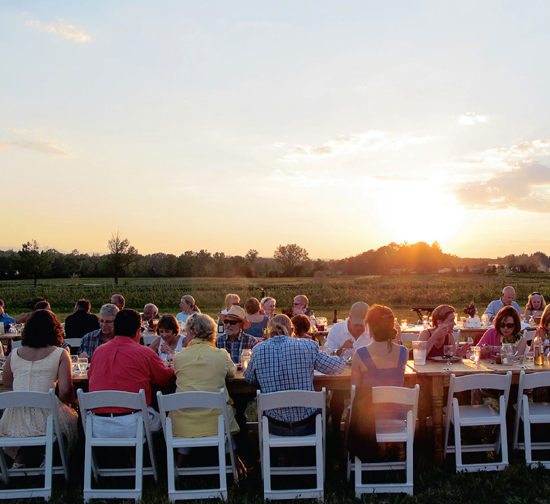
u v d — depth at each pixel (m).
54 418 3.90
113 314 5.81
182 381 4.07
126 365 4.07
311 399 3.73
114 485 4.08
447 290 26.61
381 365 3.99
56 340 4.23
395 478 4.12
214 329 4.31
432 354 5.15
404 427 3.98
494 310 8.89
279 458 4.31
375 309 4.07
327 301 24.78
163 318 5.22
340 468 4.38
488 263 84.88
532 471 4.14
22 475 4.02
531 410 4.47
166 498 3.80
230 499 3.75
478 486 3.89
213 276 89.19
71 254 88.31
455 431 4.14
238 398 4.79
